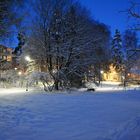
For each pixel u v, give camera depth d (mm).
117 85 54688
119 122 11008
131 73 41406
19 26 15625
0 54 22062
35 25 34906
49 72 34750
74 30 35844
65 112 13938
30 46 35562
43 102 18781
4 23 14578
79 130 9664
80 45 35656
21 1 15266
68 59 35500
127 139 8148
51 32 35562
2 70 40750
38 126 10414
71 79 35844
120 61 66875
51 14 35531
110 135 8773
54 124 10781
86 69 36688
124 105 17234
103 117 12344
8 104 17312
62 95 25625
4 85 40281
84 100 20500
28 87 36969
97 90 37781
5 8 14344
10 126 10398
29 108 15398
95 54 37344
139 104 17812
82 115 12977
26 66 37094
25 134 9148
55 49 35125
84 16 36969
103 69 47656
